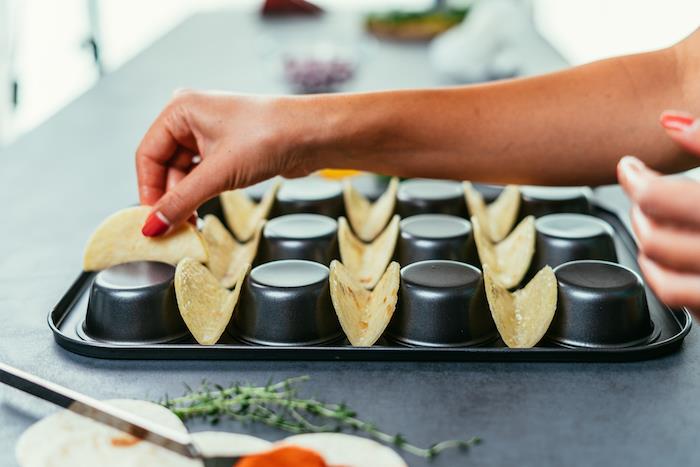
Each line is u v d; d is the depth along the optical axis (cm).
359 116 89
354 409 73
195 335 83
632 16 321
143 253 95
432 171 93
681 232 59
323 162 92
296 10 307
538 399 74
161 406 72
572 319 84
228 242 107
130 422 67
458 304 83
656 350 80
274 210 118
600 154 90
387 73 222
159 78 221
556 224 104
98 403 70
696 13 267
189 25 298
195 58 245
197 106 91
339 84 204
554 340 85
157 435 66
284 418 71
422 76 218
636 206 63
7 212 126
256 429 70
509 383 76
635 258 108
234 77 220
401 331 85
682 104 89
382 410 72
